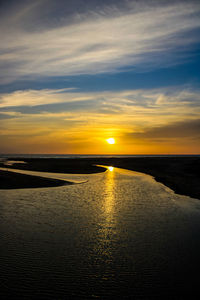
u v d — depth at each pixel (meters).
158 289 8.40
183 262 10.31
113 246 11.91
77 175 48.16
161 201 22.39
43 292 8.14
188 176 44.56
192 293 8.21
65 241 12.46
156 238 12.98
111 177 45.38
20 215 17.22
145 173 54.41
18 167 62.94
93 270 9.60
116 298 7.93
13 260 10.27
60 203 21.20
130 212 18.31
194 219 16.52
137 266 9.98
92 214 17.64
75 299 7.83
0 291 8.12
